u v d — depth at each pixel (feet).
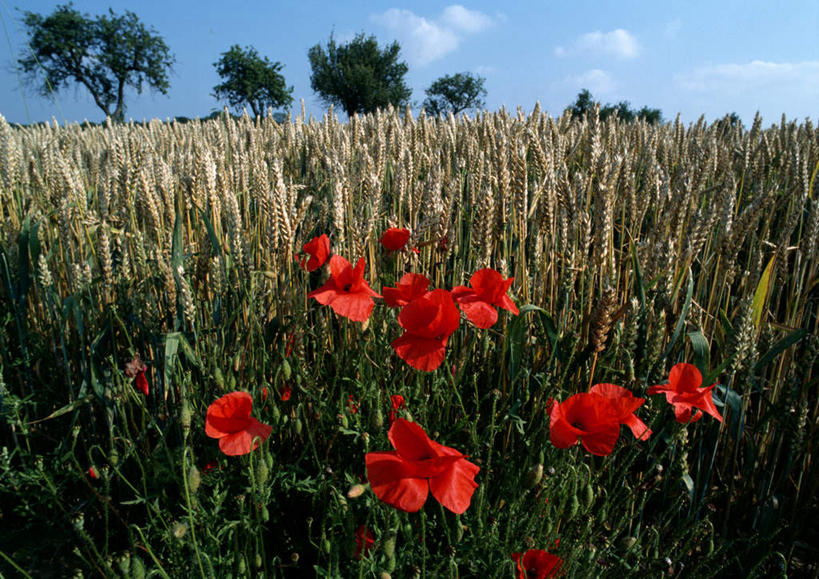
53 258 9.84
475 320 5.65
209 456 6.44
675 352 8.54
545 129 15.67
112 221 9.35
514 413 6.40
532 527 5.28
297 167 17.69
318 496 5.85
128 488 7.16
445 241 8.83
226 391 6.42
